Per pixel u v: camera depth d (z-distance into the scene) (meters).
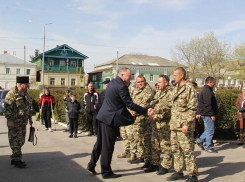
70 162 5.30
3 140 7.46
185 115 4.04
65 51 49.12
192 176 4.08
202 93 6.19
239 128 6.95
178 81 4.20
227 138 7.81
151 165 4.79
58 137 8.17
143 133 5.04
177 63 39.78
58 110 11.90
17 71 51.72
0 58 50.81
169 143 4.55
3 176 4.39
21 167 4.86
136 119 5.07
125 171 4.80
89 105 8.33
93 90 8.44
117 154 6.09
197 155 5.94
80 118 10.12
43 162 5.27
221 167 5.01
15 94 4.86
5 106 4.79
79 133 8.94
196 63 37.59
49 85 47.12
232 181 4.26
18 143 4.88
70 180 4.25
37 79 51.41
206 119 6.21
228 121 7.59
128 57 50.75
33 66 52.75
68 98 9.43
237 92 8.93
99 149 4.51
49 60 48.62
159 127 4.55
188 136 4.06
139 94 5.18
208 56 36.84
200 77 39.66
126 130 5.47
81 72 50.16
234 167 5.00
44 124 10.72
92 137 8.19
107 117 4.27
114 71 47.00
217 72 38.81
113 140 4.36
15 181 4.17
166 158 4.58
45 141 7.49
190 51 37.62
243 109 6.50
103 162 4.31
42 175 4.48
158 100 4.59
